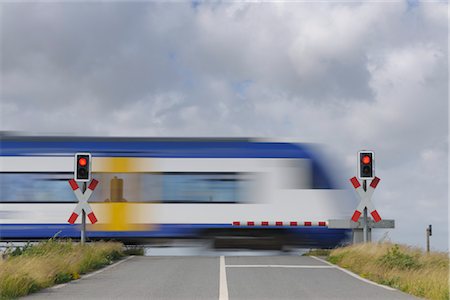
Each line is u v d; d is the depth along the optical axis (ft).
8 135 85.30
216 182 84.33
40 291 41.60
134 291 41.29
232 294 39.86
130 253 77.56
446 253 59.57
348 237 83.92
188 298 37.96
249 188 84.17
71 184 68.95
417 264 54.24
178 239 83.76
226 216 83.66
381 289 43.11
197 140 85.35
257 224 83.41
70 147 84.69
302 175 84.33
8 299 37.76
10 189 84.02
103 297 38.52
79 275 51.42
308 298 38.29
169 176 84.33
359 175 66.85
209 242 83.76
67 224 83.46
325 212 83.92
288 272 54.03
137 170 84.28
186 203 83.87
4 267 42.86
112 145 84.79
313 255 80.38
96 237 83.30
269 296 39.01
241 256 73.26
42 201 83.76
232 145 85.10
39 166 84.23
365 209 67.92
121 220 83.41
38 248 58.95
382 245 65.05
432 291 39.42
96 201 83.71
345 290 42.37
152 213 83.66
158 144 84.99
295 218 83.82
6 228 83.46
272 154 84.74
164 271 54.80
